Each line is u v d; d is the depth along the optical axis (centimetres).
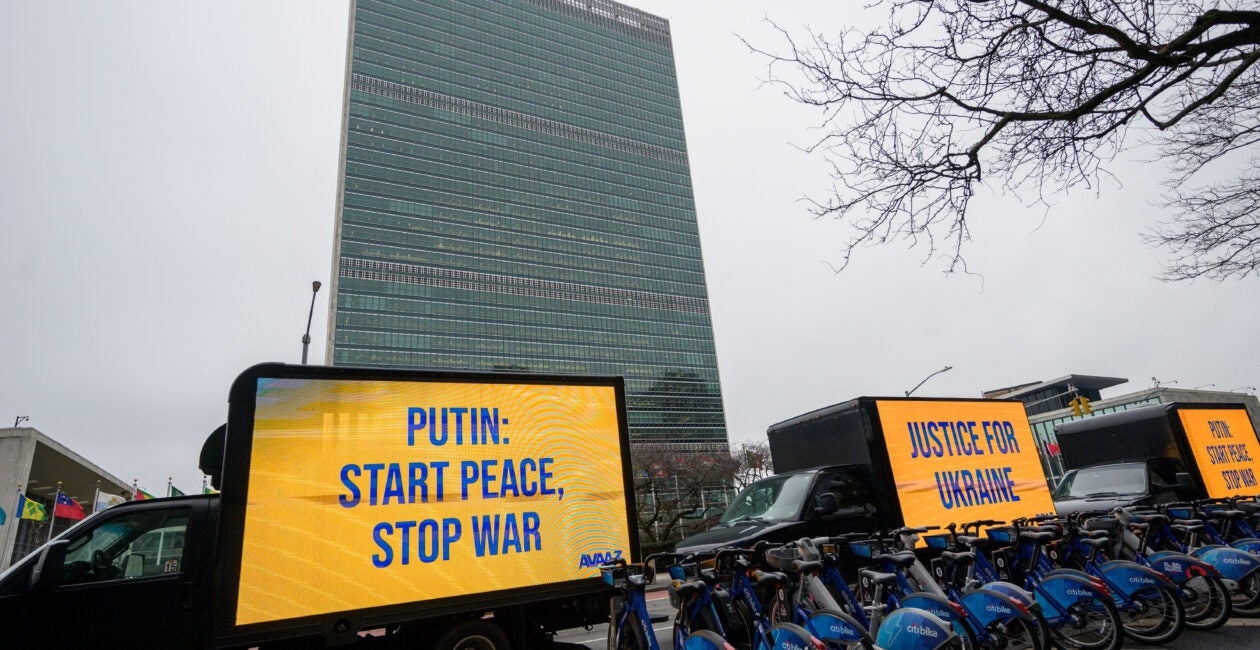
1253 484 1205
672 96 16650
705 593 525
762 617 504
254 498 496
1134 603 612
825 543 563
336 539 513
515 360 12175
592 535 612
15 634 528
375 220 11912
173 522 614
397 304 11556
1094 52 485
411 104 13125
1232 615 695
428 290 11906
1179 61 456
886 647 470
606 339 13250
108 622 554
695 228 15500
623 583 567
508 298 12588
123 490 4259
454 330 11856
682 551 757
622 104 15738
